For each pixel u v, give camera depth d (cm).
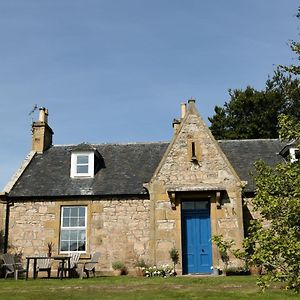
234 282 1416
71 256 1941
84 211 2056
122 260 1961
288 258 670
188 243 1927
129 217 2012
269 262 694
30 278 1814
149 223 1961
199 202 1977
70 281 1558
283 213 708
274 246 671
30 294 1227
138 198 2036
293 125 788
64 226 2041
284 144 2319
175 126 2375
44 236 2019
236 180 1931
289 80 3950
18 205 2062
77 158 2200
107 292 1251
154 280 1537
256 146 2342
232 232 1875
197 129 2011
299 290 703
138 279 1595
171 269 1827
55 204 2058
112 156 2327
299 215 686
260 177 775
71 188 2091
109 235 1995
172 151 1994
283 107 3816
